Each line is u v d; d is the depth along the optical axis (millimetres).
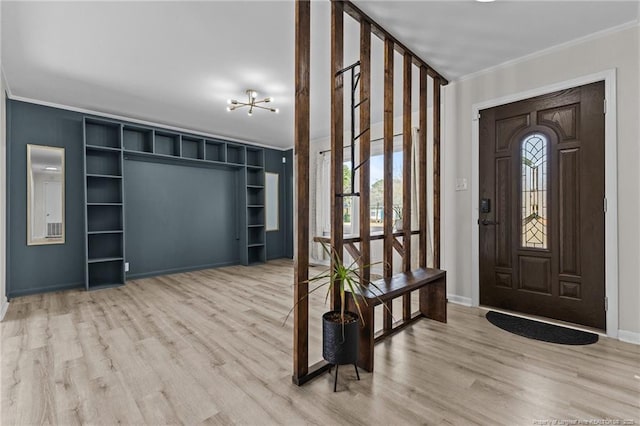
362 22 2346
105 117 4527
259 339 2516
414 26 2490
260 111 4426
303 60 1879
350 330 1825
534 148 2939
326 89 3705
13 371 2012
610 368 2016
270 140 6238
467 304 3344
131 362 2131
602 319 2570
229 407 1646
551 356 2184
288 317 3049
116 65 3066
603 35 2539
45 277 4016
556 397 1716
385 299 2100
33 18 2297
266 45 2736
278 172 6902
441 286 2865
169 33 2529
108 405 1664
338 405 1657
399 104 4305
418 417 1557
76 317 3043
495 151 3182
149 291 4059
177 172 5348
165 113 4504
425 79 3086
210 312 3197
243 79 3412
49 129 4066
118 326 2803
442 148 3562
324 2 2195
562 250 2783
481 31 2559
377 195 5227
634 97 2404
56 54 2834
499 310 3131
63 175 4164
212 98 3943
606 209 2516
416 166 4547
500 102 3123
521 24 2455
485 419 1541
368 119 2381
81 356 2219
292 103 4129
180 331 2684
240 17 2342
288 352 2283
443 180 3551
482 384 1847
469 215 3342
